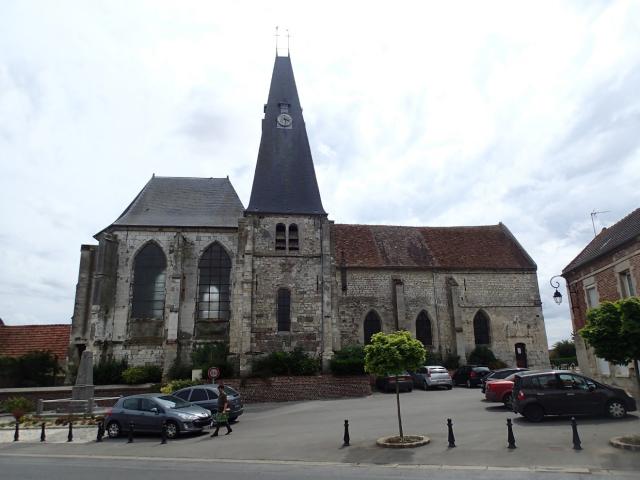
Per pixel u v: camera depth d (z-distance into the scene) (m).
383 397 24.09
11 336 31.20
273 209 29.66
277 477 9.32
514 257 36.62
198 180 35.19
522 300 35.09
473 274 35.19
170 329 28.06
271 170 30.98
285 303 28.17
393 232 38.12
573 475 8.58
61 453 13.24
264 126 32.59
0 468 10.98
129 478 9.59
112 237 29.98
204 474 9.80
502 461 9.87
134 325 29.09
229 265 30.72
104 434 16.56
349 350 27.52
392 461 10.45
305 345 27.44
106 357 28.14
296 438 13.86
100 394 24.33
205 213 32.66
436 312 34.06
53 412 21.27
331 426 15.70
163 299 29.70
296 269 28.70
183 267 30.02
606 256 18.23
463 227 39.91
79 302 29.25
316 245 29.31
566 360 43.19
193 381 24.28
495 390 18.33
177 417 15.27
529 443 11.31
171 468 10.59
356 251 35.38
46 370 27.53
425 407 19.17
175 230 30.72
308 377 25.11
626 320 10.51
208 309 29.83
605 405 13.98
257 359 26.88
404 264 34.75
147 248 30.55
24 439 16.03
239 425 17.41
